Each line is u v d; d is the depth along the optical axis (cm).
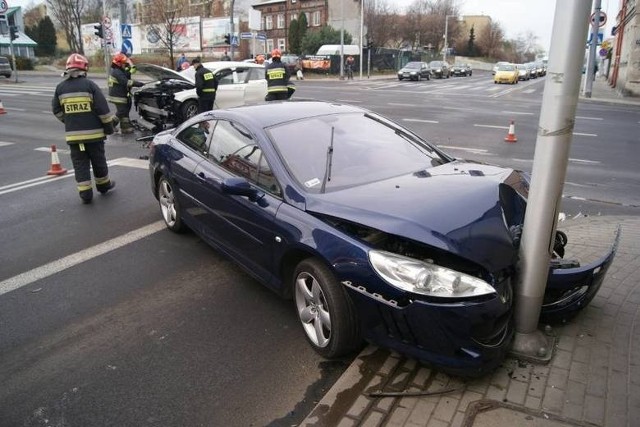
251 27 4594
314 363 344
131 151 1090
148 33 4778
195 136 520
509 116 1689
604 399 285
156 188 605
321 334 339
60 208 696
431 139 1232
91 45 5731
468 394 295
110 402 310
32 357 357
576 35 274
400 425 274
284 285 378
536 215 300
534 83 4234
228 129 461
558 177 294
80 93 685
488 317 282
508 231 319
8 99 2144
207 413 299
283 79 1331
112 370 340
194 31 5591
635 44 2605
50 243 569
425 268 286
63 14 5794
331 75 4856
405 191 350
